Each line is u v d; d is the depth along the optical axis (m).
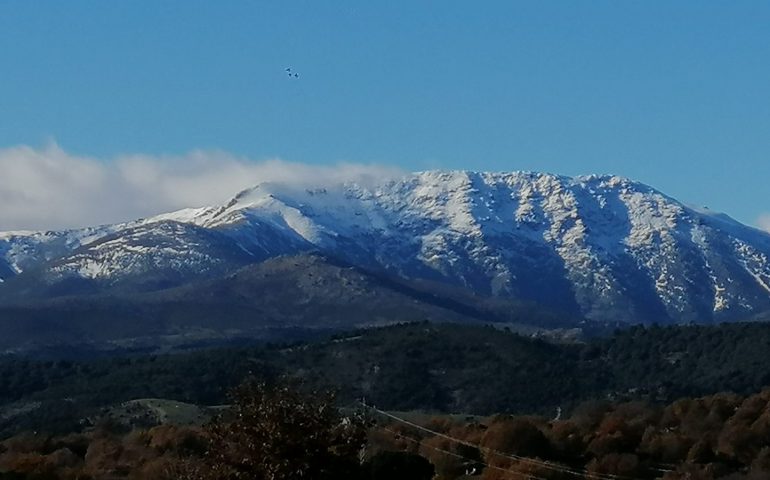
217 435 40.06
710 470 84.00
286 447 39.41
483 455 88.38
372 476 57.44
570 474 83.50
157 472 66.88
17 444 88.75
